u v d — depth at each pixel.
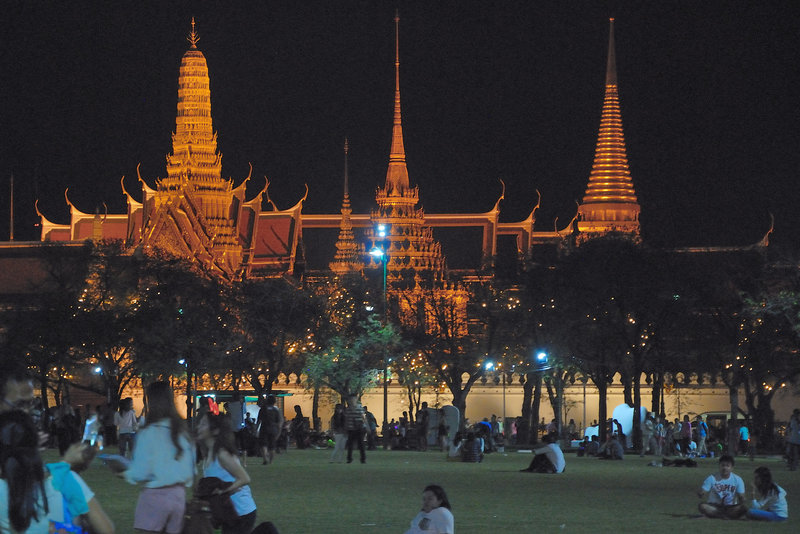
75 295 103.81
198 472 50.25
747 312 92.06
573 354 102.75
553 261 106.69
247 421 68.19
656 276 96.56
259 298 111.25
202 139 185.75
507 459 75.88
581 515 37.12
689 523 34.94
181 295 110.56
